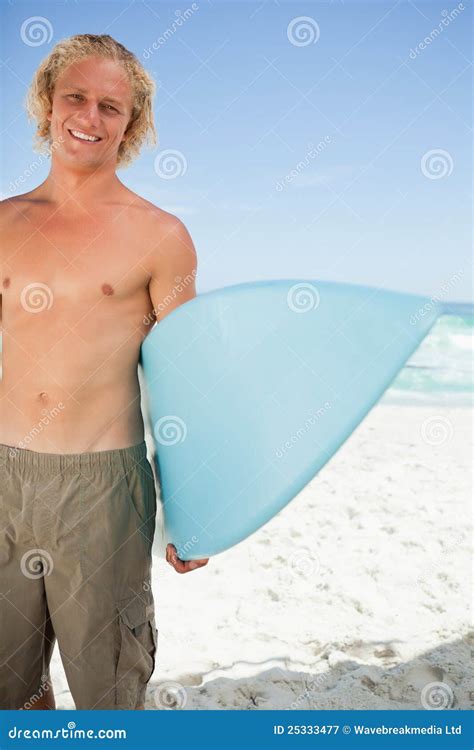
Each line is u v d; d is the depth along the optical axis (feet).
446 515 14.80
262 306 6.21
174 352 6.38
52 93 6.49
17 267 6.30
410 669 8.87
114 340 6.30
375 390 6.00
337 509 15.17
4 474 6.15
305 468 6.17
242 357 6.26
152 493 6.48
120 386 6.33
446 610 10.48
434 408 32.68
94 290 6.23
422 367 43.91
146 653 6.34
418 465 19.43
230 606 10.70
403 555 12.57
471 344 49.73
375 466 19.33
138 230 6.38
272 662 9.07
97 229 6.33
